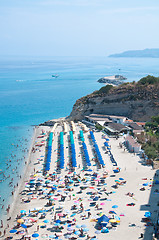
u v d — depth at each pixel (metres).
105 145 102.31
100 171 80.50
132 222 53.44
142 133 109.25
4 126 142.88
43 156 96.19
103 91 153.88
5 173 83.44
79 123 139.50
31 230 53.00
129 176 75.94
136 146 95.00
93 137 111.56
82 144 103.00
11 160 94.31
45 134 124.06
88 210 59.06
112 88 154.50
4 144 112.31
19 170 85.38
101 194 66.19
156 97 135.88
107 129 122.31
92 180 74.25
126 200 62.47
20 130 134.25
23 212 59.00
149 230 50.44
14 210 62.00
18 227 54.88
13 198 67.94
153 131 115.94
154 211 57.19
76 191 68.44
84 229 50.78
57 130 128.75
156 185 69.50
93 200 63.22
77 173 79.69
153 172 77.81
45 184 73.06
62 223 54.56
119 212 57.38
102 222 53.41
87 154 91.50
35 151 101.69
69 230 51.62
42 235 50.97
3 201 66.81
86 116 144.75
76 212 58.47
